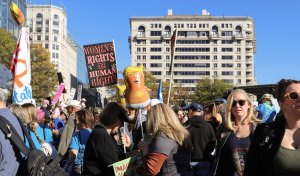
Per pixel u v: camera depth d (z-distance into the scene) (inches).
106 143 197.3
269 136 132.6
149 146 178.4
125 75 368.8
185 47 5816.9
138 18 5748.0
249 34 5807.1
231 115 195.0
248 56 5807.1
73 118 293.1
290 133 131.8
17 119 144.7
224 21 5812.0
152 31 5757.9
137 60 5733.3
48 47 5531.5
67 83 6117.1
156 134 177.5
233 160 185.2
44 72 2159.2
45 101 640.4
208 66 5802.2
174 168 174.4
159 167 173.5
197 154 263.7
